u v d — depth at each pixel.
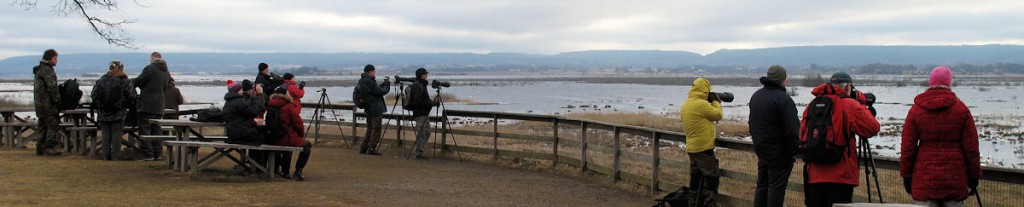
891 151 23.77
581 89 120.88
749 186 11.90
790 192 10.50
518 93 99.56
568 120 12.74
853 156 7.30
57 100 12.66
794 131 7.70
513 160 13.67
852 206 5.00
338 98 78.94
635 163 14.62
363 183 10.95
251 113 10.76
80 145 13.37
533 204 9.85
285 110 10.80
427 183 11.23
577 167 12.55
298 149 10.70
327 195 9.64
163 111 12.54
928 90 6.55
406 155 14.61
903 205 5.04
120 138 12.37
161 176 10.61
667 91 110.31
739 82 181.88
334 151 15.13
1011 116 42.91
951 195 6.35
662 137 10.50
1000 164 20.31
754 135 7.96
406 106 14.34
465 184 11.30
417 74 14.26
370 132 14.67
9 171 10.66
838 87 7.39
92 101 12.26
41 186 9.39
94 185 9.63
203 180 10.38
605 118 37.03
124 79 12.30
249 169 11.19
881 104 63.94
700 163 9.32
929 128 6.45
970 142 6.32
